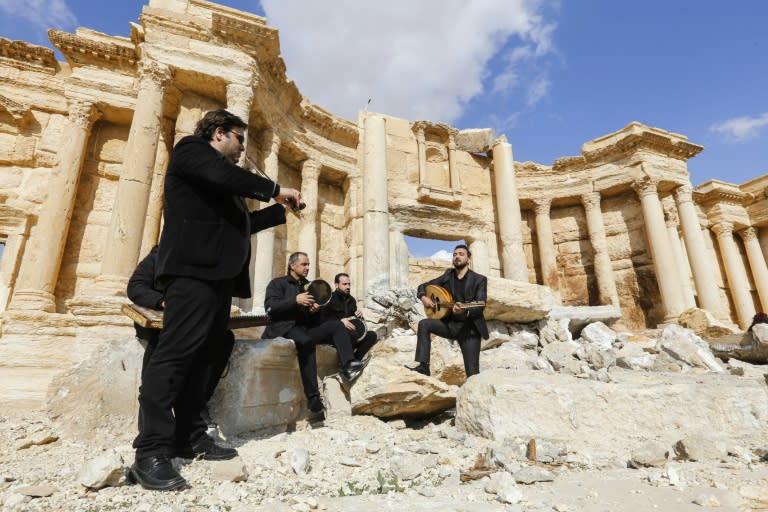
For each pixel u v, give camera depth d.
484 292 5.32
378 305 8.66
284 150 13.89
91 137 11.84
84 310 7.34
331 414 5.03
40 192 11.43
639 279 17.19
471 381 4.48
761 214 23.20
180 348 2.52
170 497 2.26
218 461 2.85
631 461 3.33
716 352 9.40
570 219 18.97
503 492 2.40
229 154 3.01
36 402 5.44
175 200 2.62
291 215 13.98
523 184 18.62
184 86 10.83
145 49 10.06
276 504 2.20
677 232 19.48
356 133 15.15
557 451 3.57
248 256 2.99
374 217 14.03
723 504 2.30
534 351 7.99
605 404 4.12
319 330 5.28
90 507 2.08
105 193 11.65
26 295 9.59
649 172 16.95
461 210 16.36
